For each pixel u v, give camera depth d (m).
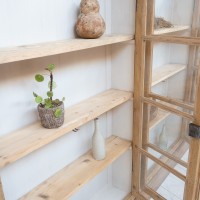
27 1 1.06
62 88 1.36
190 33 1.22
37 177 1.34
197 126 1.24
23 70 1.12
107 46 1.60
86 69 1.49
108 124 1.79
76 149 1.57
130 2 1.43
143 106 1.59
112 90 1.68
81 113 1.30
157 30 1.35
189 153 1.32
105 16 1.50
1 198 0.93
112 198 1.86
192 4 1.20
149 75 1.50
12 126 1.13
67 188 1.31
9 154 0.94
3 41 1.01
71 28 1.30
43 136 1.07
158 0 1.32
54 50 0.98
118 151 1.63
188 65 1.29
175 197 1.64
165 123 1.51
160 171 1.71
